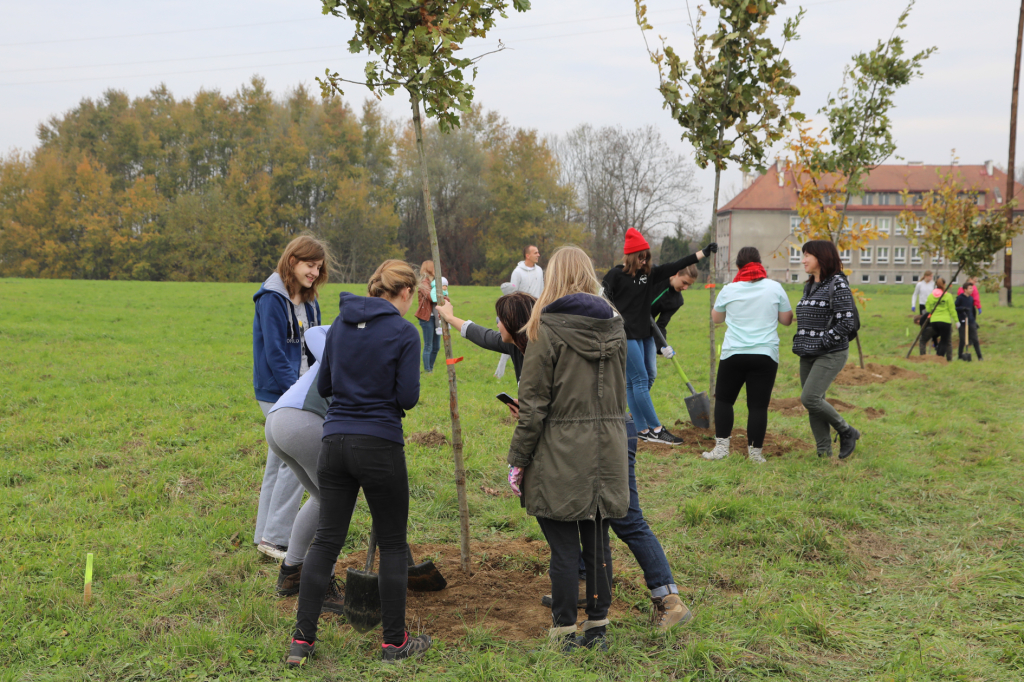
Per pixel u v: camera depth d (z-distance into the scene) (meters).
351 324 3.11
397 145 66.06
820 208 11.03
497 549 4.35
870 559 4.21
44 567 3.84
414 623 3.44
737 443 6.79
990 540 4.41
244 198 63.81
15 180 62.69
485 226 66.44
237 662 2.97
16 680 2.81
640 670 2.97
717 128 6.74
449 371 3.91
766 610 3.47
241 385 9.70
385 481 3.02
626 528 3.43
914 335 17.88
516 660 3.03
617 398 3.16
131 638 3.17
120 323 17.67
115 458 6.01
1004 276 27.30
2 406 7.79
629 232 6.55
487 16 3.77
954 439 6.84
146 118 69.25
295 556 3.62
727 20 6.68
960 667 2.92
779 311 6.07
